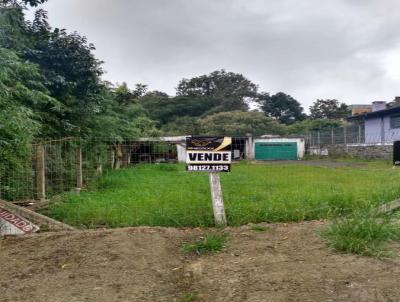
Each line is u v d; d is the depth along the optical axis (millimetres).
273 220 5863
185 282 3682
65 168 9586
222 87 73438
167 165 18844
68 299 3346
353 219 4797
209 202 7344
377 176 12844
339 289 3314
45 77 10734
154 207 6883
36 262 4215
